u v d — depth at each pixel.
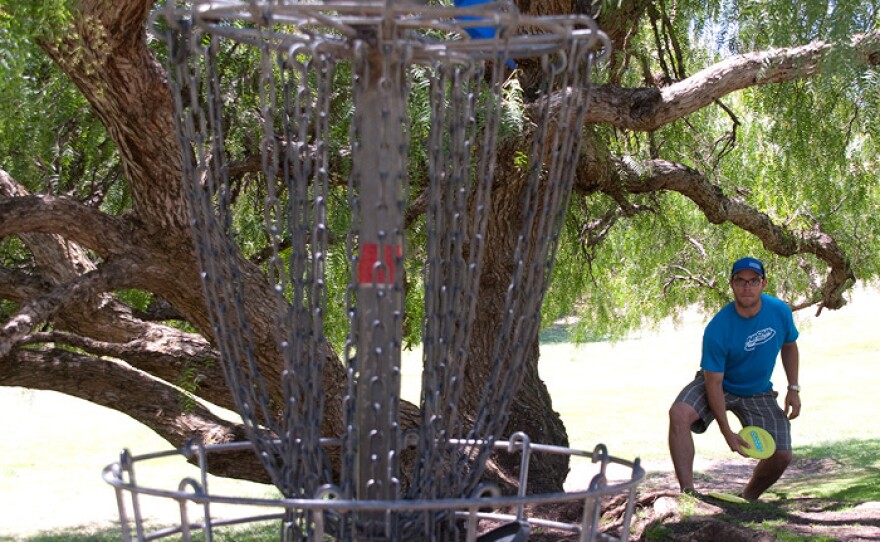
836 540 4.21
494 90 1.82
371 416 1.91
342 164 5.20
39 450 15.34
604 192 6.79
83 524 9.38
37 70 4.86
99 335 5.75
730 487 8.66
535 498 1.70
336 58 1.97
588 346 32.16
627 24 5.76
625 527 2.01
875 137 6.07
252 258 6.41
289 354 1.93
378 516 1.92
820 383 20.45
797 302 10.62
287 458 1.95
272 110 1.84
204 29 1.96
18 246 6.48
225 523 2.10
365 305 1.90
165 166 4.47
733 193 8.26
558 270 8.02
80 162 6.35
